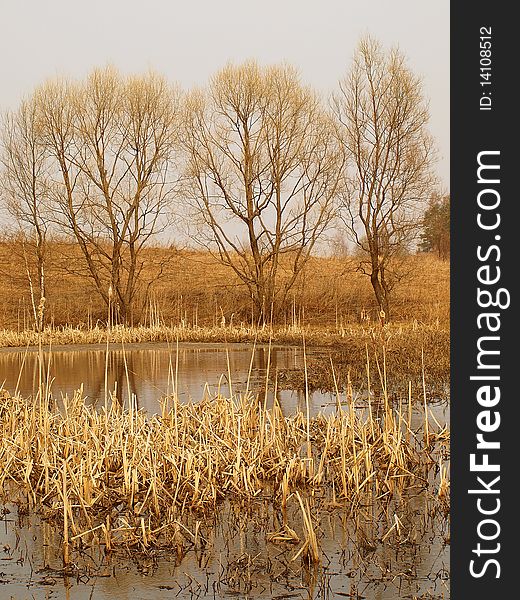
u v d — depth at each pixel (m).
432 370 20.83
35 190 41.16
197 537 9.09
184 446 11.55
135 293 46.72
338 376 21.53
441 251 60.16
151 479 10.05
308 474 11.38
